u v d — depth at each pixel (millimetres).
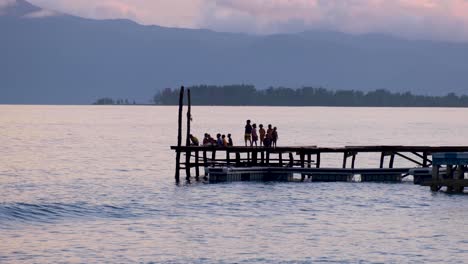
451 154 170250
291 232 130000
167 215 148250
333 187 186250
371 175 196000
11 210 151875
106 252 113875
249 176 197750
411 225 136375
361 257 111750
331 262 108938
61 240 122438
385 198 168875
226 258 110875
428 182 173625
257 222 139750
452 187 175625
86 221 141625
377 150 195500
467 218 143375
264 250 115938
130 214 149875
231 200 167000
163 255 112312
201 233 128750
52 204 161375
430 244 120375
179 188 188625
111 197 175875
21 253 112625
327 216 146625
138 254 112938
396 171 195500
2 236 125688
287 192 178000
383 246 118938
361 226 135625
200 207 158125
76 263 107312
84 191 190000
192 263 107875
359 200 166375
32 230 131750
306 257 111750
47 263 107062
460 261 109875
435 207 156250
